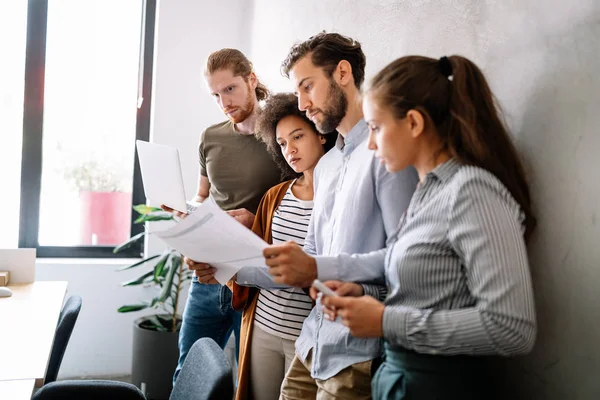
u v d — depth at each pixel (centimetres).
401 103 130
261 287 204
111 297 407
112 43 417
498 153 132
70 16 409
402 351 134
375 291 154
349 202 166
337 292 149
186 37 410
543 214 142
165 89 409
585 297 130
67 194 418
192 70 412
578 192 132
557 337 138
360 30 238
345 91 175
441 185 131
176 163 230
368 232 163
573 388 133
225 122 275
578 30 132
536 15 144
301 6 305
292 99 212
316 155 210
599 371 126
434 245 127
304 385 184
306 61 175
